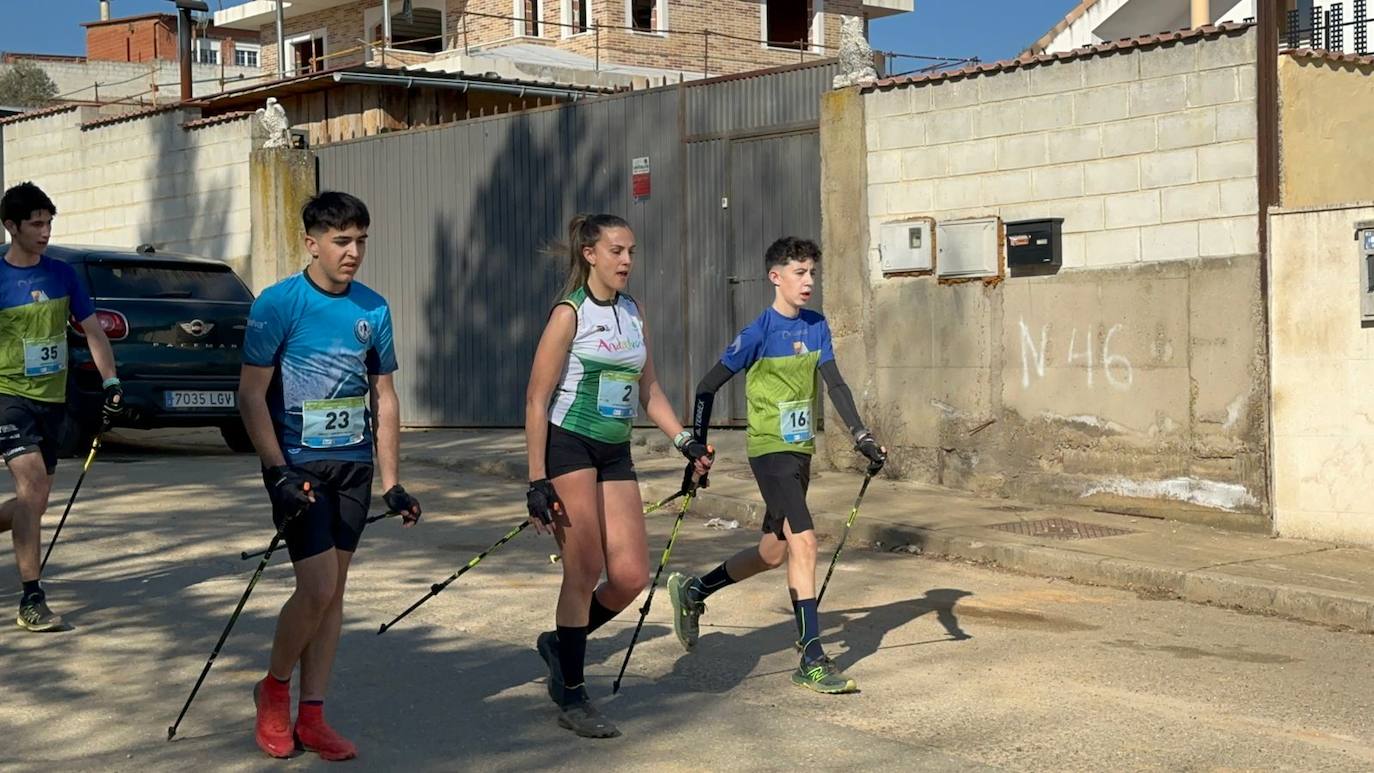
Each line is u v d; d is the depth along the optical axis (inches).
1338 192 416.8
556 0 1188.5
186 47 846.5
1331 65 413.7
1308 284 393.7
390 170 671.1
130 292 529.7
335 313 216.1
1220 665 284.4
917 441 479.2
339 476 217.3
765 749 226.5
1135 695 260.4
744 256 550.6
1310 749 230.4
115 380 310.8
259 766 217.3
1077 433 440.8
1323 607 326.3
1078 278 438.9
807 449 270.7
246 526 407.2
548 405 227.3
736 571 279.4
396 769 216.7
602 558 232.4
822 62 524.4
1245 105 406.3
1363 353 385.4
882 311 486.6
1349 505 388.5
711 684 263.9
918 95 474.3
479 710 246.7
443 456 541.3
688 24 1190.3
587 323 227.0
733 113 551.2
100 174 799.7
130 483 477.4
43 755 222.2
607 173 592.1
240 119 712.4
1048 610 332.2
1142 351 426.3
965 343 465.1
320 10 1393.9
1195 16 589.9
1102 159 433.7
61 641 289.4
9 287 297.9
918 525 409.7
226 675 266.7
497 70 890.7
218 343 542.6
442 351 657.6
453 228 649.6
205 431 663.1
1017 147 451.8
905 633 305.9
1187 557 368.8
